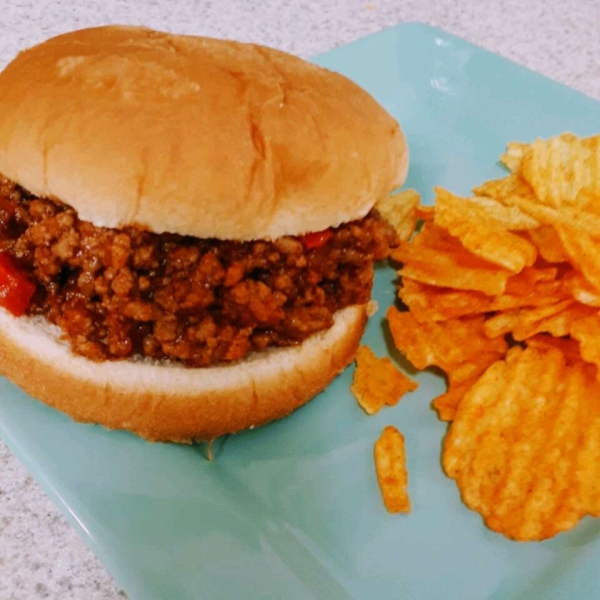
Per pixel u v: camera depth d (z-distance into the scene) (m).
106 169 0.12
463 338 0.17
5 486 0.14
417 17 0.31
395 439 0.15
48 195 0.13
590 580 0.14
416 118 0.24
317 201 0.13
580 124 0.23
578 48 0.29
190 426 0.14
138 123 0.12
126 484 0.14
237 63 0.14
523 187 0.19
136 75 0.13
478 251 0.16
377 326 0.19
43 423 0.14
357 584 0.14
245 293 0.13
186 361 0.14
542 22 0.31
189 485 0.14
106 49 0.14
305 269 0.14
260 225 0.13
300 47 0.27
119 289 0.12
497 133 0.23
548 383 0.16
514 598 0.14
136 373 0.14
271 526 0.14
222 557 0.13
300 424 0.16
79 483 0.13
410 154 0.23
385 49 0.24
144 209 0.12
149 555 0.13
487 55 0.24
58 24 0.26
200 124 0.12
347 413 0.17
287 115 0.13
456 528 0.15
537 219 0.18
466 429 0.15
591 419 0.15
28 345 0.14
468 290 0.18
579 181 0.19
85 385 0.14
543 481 0.14
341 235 0.14
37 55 0.14
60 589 0.13
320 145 0.13
